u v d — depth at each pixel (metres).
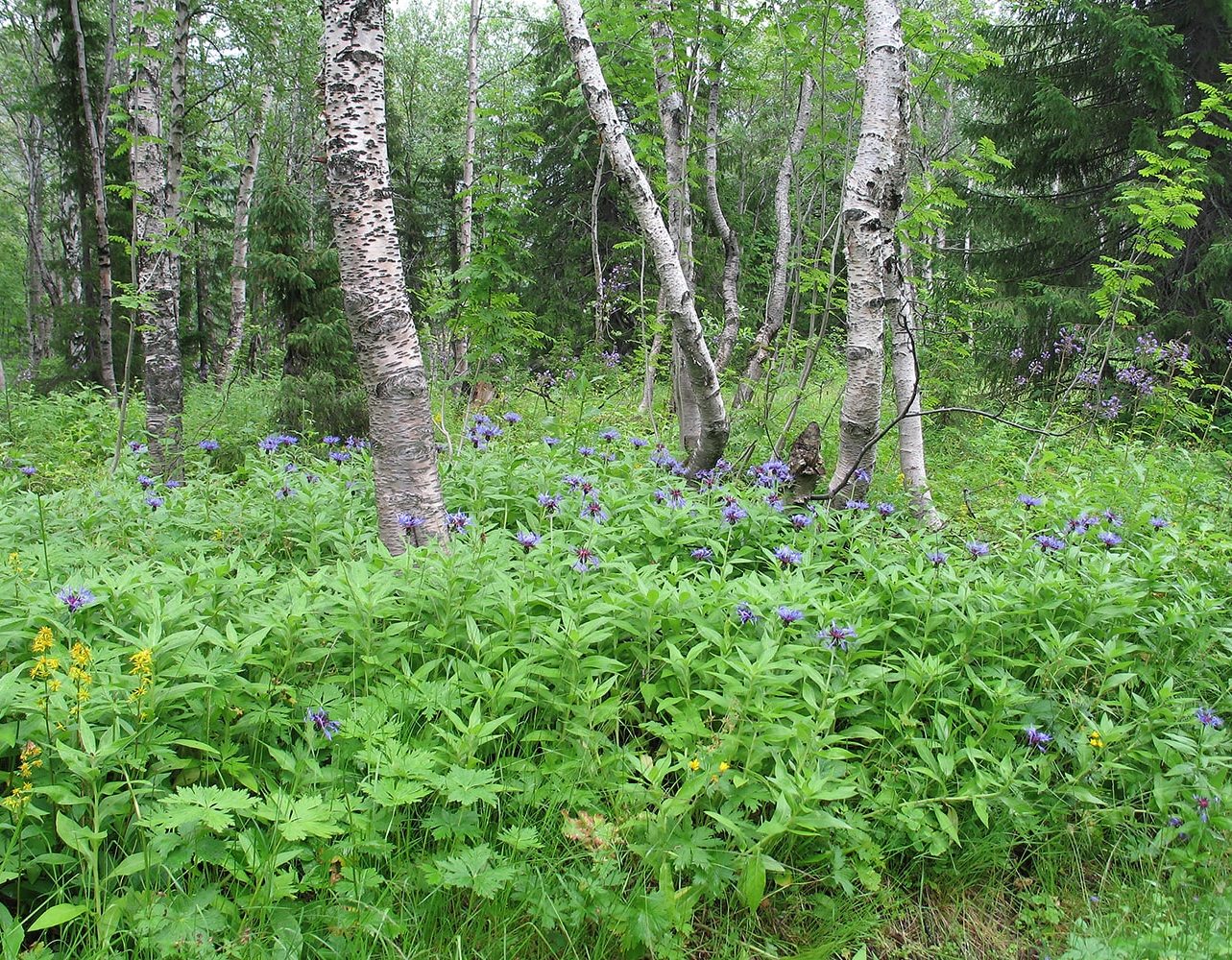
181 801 2.18
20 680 2.63
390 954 2.22
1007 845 2.94
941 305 10.76
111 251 15.66
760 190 18.36
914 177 6.79
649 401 9.18
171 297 7.69
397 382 4.06
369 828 2.40
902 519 5.28
